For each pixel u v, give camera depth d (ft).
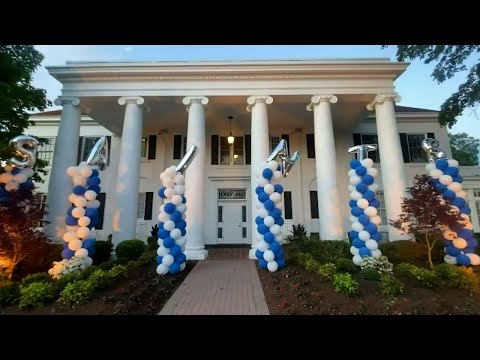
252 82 37.96
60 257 29.09
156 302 19.03
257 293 20.94
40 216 26.99
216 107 44.37
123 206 34.88
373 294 19.29
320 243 32.32
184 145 53.93
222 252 39.93
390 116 37.47
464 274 21.30
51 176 35.99
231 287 22.49
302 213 50.75
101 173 52.54
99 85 37.99
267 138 36.73
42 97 34.37
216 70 37.11
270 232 26.73
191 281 24.23
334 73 37.73
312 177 52.34
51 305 17.90
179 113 47.70
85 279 21.70
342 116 48.60
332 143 36.94
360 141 54.54
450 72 38.37
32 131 55.31
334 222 34.60
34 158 27.25
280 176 28.09
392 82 38.27
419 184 27.96
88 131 54.60
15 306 17.95
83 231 25.99
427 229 26.53
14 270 25.63
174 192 27.12
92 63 37.42
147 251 32.89
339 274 20.68
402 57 39.73
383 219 50.62
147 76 37.63
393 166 35.99
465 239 26.35
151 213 51.16
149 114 48.08
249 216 50.96
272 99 37.73
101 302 18.40
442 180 27.81
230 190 52.37
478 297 19.10
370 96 38.93
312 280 22.40
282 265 26.58
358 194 27.66
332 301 18.33
